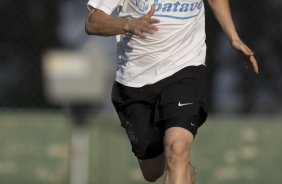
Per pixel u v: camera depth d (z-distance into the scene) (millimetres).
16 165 25500
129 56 16578
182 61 16188
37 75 32781
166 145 15336
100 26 15359
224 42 34531
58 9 36406
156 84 16312
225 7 17078
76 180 24438
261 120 25672
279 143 25219
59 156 25453
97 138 25125
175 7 15836
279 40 35156
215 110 36094
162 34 16000
